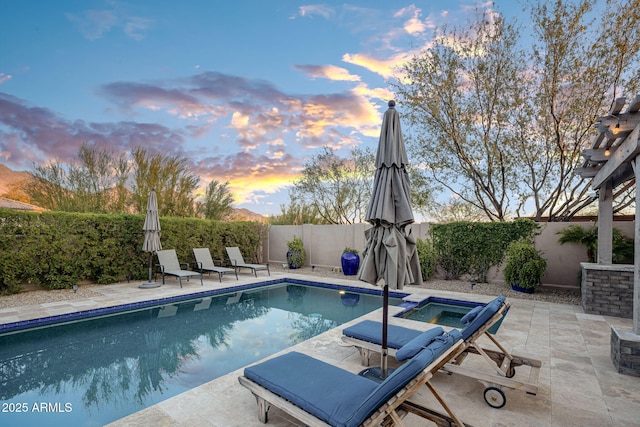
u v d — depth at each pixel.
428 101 10.98
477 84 10.64
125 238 9.97
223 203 15.92
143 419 2.86
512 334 5.22
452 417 2.41
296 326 6.39
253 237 14.38
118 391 3.74
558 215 11.06
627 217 10.12
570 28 9.09
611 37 8.72
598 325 5.71
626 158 4.58
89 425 3.06
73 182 12.80
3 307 6.83
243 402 3.16
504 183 11.16
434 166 11.55
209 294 9.01
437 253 10.47
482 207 11.86
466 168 11.34
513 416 2.90
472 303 7.68
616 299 6.30
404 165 3.34
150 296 8.06
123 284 9.81
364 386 2.64
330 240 13.45
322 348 4.63
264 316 7.17
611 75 8.91
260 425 2.76
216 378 3.91
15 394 3.70
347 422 2.12
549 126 10.02
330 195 17.98
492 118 10.73
